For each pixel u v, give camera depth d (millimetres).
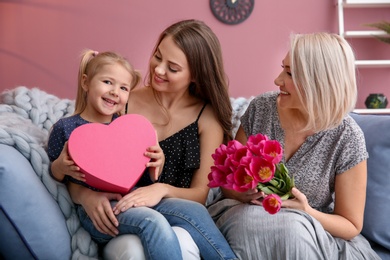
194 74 1782
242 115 1903
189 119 1839
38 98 1870
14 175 1328
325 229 1565
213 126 1838
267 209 1358
